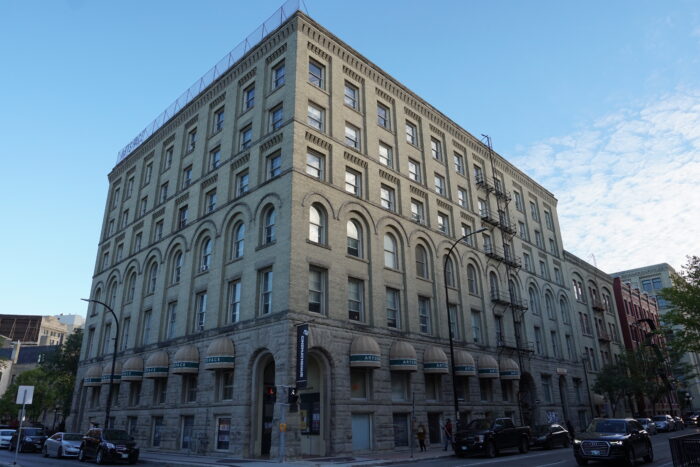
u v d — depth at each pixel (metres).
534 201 53.16
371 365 26.36
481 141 46.31
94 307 44.88
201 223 33.44
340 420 25.08
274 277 26.23
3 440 38.91
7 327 136.38
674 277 36.78
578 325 52.19
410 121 38.59
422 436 28.00
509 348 38.78
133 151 46.16
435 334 33.62
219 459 23.58
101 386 39.25
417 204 36.44
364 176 32.28
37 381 75.94
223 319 29.27
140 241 40.97
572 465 18.81
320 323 25.91
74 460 26.67
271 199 28.16
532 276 47.06
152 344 34.38
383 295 30.45
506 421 26.45
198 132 37.59
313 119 30.36
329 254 27.81
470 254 39.50
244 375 25.97
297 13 31.25
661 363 53.22
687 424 65.75
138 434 32.75
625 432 18.69
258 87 32.91
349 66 34.00
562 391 45.91
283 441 21.22
